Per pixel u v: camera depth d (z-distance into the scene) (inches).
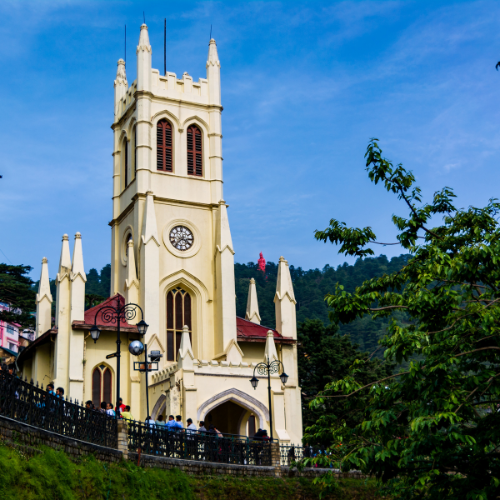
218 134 2674.7
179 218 2536.9
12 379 854.5
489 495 871.7
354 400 1043.9
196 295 2496.3
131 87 2704.2
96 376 2217.0
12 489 774.5
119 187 2741.1
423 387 923.4
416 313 1005.2
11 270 3026.6
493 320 904.3
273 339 2228.1
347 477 1574.8
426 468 936.9
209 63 2755.9
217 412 2315.5
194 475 1282.0
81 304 2228.1
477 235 1051.9
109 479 1003.9
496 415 905.5
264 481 1406.3
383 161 1091.9
